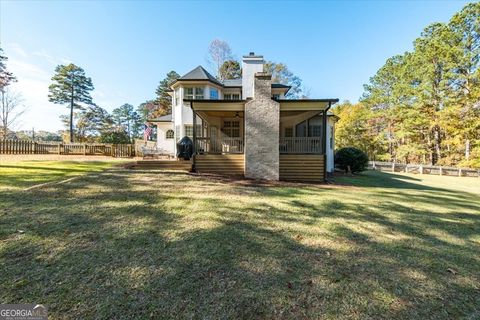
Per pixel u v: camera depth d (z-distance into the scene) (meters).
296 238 3.67
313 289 2.35
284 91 17.55
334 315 1.98
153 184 7.23
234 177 9.88
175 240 3.38
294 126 15.23
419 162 26.69
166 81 41.38
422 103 22.36
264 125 10.09
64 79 37.50
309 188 8.30
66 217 4.04
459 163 20.38
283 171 10.85
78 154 19.67
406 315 2.02
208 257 2.92
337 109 41.12
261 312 1.99
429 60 22.09
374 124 30.97
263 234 3.77
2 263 2.55
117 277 2.40
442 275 2.72
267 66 34.00
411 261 3.05
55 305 1.95
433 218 5.13
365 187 9.44
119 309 1.93
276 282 2.44
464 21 19.75
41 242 3.09
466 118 19.59
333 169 17.16
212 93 16.27
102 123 42.34
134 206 4.87
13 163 10.77
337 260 3.00
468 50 19.89
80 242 3.15
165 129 18.81
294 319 1.92
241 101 10.42
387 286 2.45
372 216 5.06
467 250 3.48
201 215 4.55
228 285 2.35
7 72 25.31
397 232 4.15
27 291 2.11
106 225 3.79
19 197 5.05
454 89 20.75
